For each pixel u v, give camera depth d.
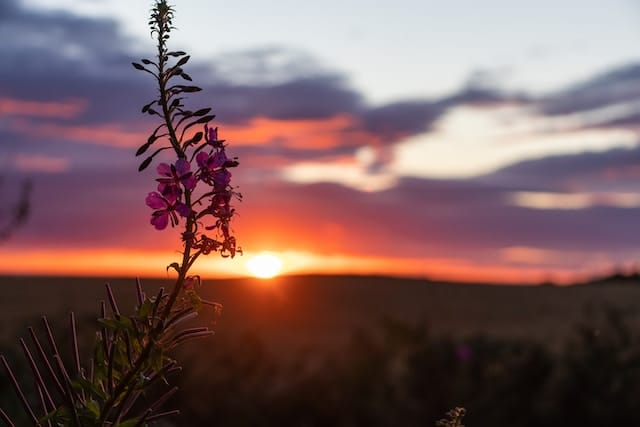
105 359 2.51
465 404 11.94
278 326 32.09
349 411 11.66
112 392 2.47
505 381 12.13
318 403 11.58
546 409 11.88
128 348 2.43
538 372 12.22
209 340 12.77
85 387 2.47
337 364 12.57
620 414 11.56
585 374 11.95
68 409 2.45
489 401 11.98
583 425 11.67
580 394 11.79
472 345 12.96
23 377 7.94
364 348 12.96
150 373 2.53
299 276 51.38
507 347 12.87
